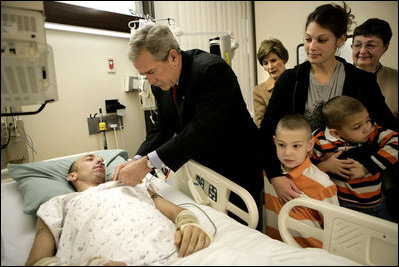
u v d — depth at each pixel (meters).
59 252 0.85
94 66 1.29
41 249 0.86
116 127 1.39
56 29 1.14
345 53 1.23
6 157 1.10
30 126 1.14
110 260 0.71
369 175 1.04
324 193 1.04
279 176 1.14
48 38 1.13
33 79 0.74
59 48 1.17
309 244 1.04
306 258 0.68
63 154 1.27
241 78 1.96
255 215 0.94
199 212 1.06
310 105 1.13
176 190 1.27
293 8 2.17
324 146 1.13
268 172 1.18
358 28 1.14
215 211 1.07
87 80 1.28
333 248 0.76
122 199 0.93
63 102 1.22
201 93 0.96
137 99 1.45
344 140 1.09
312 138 1.10
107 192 0.96
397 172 1.20
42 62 0.75
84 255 0.79
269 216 1.37
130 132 1.45
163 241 0.81
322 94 1.09
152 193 1.12
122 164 1.12
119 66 1.37
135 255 0.76
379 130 1.04
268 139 1.20
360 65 1.17
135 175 1.00
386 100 1.26
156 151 0.96
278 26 2.15
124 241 0.79
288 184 1.09
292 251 0.75
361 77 1.03
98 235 0.81
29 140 1.15
